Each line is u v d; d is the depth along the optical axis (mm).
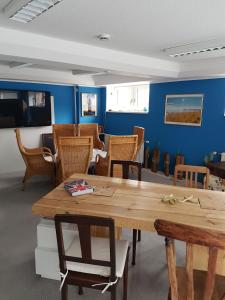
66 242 2006
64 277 1569
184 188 2254
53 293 1979
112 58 3648
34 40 2875
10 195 4031
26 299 1916
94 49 3424
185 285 1457
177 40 2996
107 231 2098
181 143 5281
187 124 5090
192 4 1948
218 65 4012
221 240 1049
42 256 2078
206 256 1585
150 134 5941
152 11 2104
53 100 6391
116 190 2170
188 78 4785
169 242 1171
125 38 2959
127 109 6660
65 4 1967
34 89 5984
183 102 5117
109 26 2523
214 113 4629
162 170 5680
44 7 1946
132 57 3869
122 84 6230
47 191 4230
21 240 2709
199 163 5004
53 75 5719
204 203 1916
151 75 4301
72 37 2961
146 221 1622
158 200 1963
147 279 2148
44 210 1803
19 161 5742
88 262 1483
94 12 2141
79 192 2043
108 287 1528
